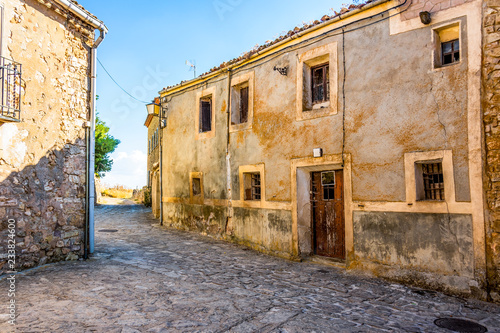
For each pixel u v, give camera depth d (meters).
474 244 5.71
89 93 8.66
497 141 5.60
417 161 6.44
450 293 5.90
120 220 15.95
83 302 5.13
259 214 9.62
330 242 8.34
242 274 7.18
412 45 6.65
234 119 10.77
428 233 6.25
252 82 10.05
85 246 8.23
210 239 11.15
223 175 11.02
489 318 4.92
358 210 7.30
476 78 5.84
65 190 7.88
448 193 6.04
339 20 7.79
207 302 5.34
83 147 8.41
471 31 5.94
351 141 7.48
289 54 8.96
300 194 8.59
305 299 5.64
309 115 8.34
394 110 6.83
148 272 7.09
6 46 6.59
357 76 7.46
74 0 7.98
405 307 5.34
